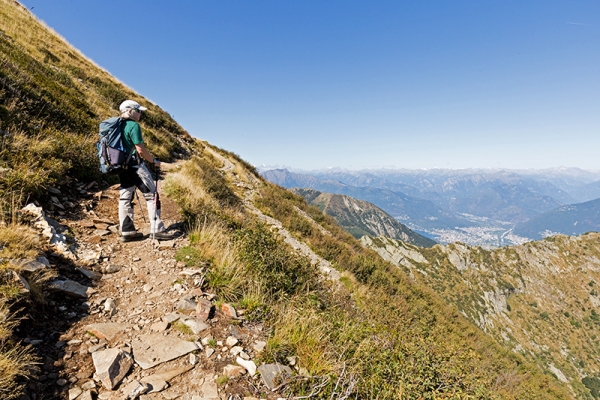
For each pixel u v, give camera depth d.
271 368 3.09
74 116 11.02
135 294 4.06
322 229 22.52
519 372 18.83
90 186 7.93
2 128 6.96
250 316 4.07
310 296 5.98
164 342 3.19
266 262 6.11
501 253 164.12
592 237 181.12
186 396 2.57
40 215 4.94
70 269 4.15
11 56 12.15
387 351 4.21
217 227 6.96
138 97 28.75
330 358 3.64
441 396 4.08
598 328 132.75
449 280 127.81
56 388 2.38
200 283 4.51
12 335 2.65
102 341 3.04
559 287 154.25
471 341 17.67
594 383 97.25
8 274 3.05
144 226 6.49
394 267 24.42
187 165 16.39
